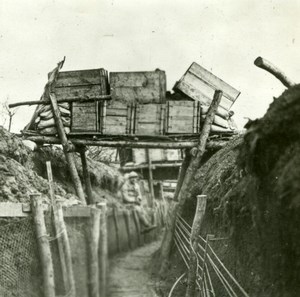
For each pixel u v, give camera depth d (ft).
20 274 26.53
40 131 44.32
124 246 61.72
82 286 31.91
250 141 22.31
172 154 77.25
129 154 81.66
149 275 42.86
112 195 70.03
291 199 18.08
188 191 43.75
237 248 26.71
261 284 22.08
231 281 26.30
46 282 27.55
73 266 31.83
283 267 19.81
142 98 42.75
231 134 43.88
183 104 42.70
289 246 19.24
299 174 17.83
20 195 32.17
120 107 42.88
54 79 43.65
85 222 33.17
